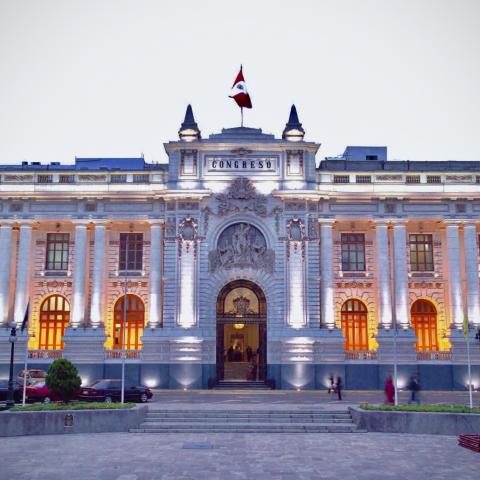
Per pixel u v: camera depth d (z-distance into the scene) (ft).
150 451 81.82
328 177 194.29
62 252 197.88
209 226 189.47
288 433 100.48
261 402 140.05
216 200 190.39
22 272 190.29
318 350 182.50
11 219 191.52
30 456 77.82
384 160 216.95
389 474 67.41
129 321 194.80
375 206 193.67
